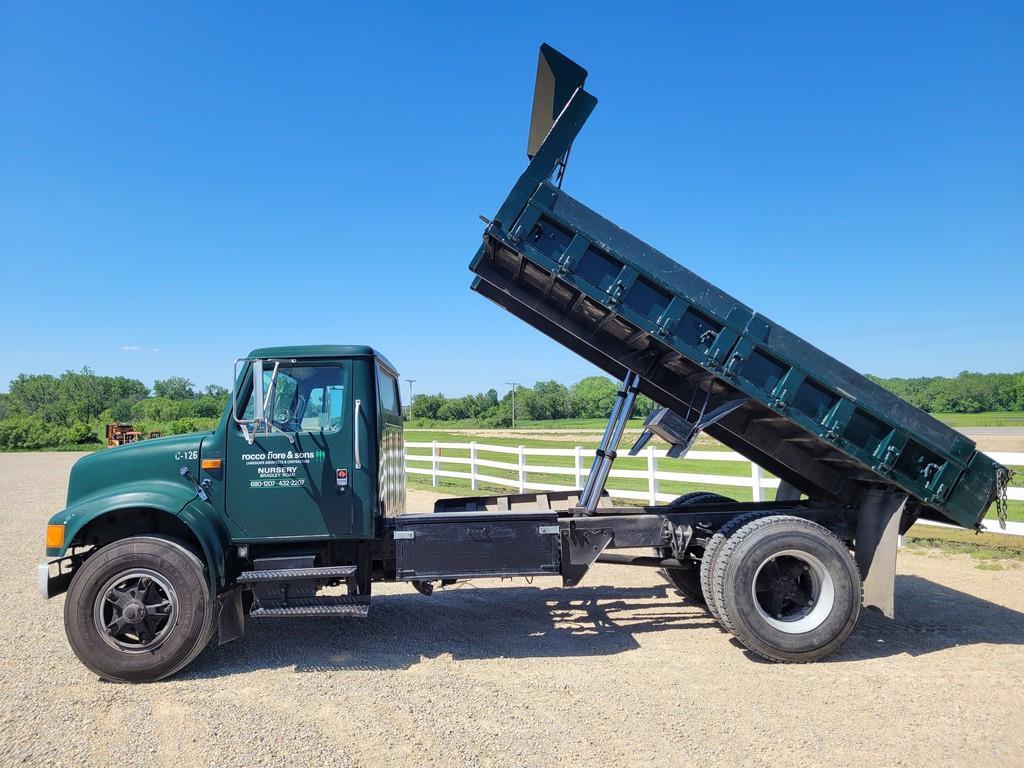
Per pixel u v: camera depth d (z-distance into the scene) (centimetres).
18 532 1187
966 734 386
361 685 472
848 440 561
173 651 482
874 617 633
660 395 709
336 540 557
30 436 5994
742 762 354
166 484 528
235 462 532
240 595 543
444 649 557
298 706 434
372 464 545
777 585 545
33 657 542
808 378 549
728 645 564
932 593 715
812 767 348
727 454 1137
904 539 984
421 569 546
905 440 549
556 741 379
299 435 535
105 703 445
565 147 545
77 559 534
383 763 355
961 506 557
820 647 513
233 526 528
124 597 493
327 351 549
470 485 1897
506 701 440
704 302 546
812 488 673
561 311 649
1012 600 688
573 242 542
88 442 6325
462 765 352
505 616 662
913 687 461
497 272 639
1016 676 481
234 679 488
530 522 556
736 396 598
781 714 416
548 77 562
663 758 358
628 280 541
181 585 489
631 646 562
